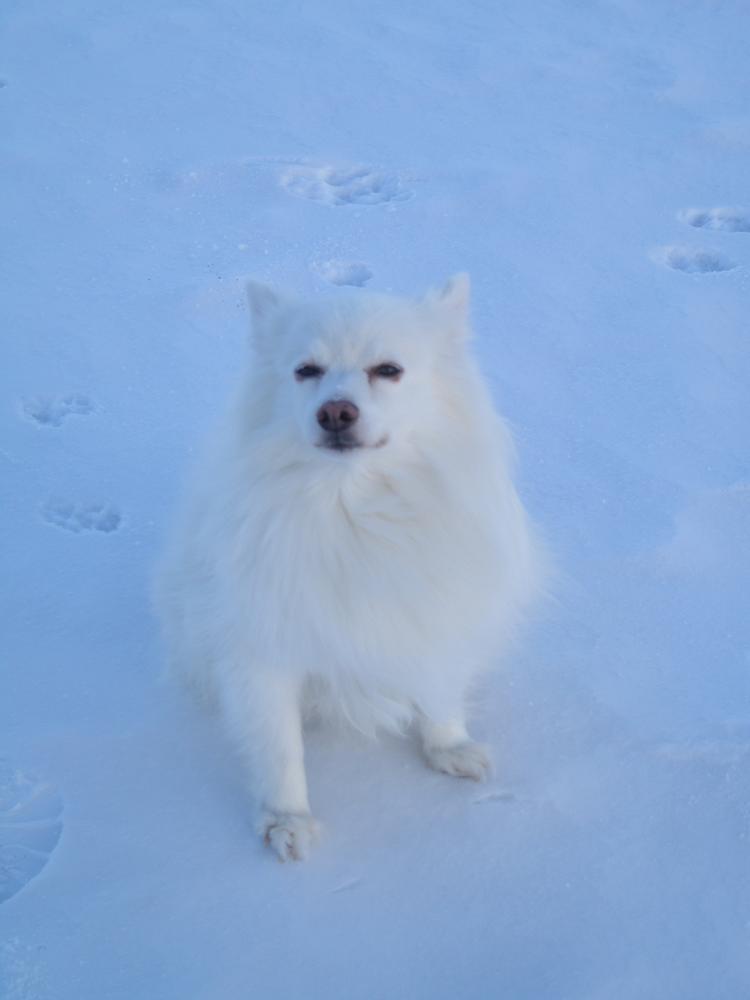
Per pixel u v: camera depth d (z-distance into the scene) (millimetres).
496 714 1285
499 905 1123
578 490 1554
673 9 3297
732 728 1259
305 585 1155
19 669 1327
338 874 1148
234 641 1182
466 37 3082
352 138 2533
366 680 1207
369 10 3234
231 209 2221
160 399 1718
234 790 1219
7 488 1557
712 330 1863
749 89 2803
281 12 3201
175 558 1279
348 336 1147
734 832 1174
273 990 1065
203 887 1136
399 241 2102
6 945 1089
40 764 1233
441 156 2451
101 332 1843
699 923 1106
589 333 1853
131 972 1076
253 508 1155
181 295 1920
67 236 2115
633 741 1253
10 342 1813
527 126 2598
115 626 1382
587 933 1101
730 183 2344
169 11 3193
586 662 1337
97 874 1144
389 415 1134
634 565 1446
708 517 1517
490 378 1749
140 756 1245
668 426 1667
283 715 1196
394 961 1085
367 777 1235
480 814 1195
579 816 1190
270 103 2688
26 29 3053
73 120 2584
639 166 2406
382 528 1156
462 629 1198
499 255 2059
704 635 1367
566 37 3105
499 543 1197
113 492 1561
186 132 2537
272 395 1179
